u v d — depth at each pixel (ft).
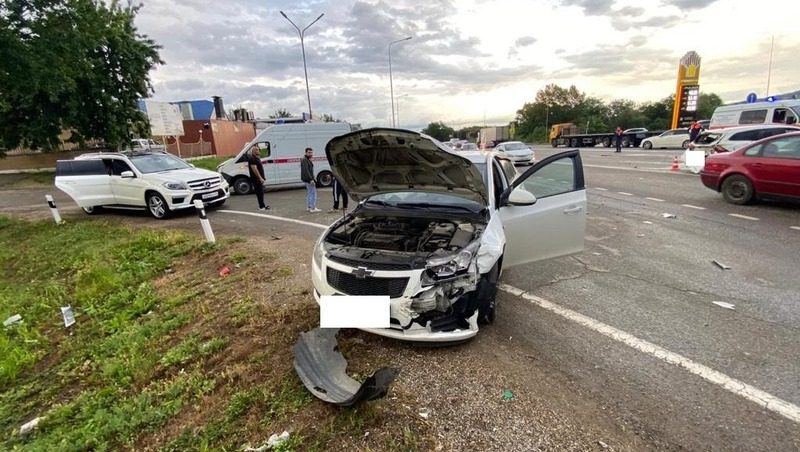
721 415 8.46
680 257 18.67
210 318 14.39
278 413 8.91
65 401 11.21
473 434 8.04
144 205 33.65
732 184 29.14
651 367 10.24
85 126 71.15
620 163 62.90
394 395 9.22
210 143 130.72
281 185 47.98
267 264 19.74
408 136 11.03
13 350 14.26
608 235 22.94
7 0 34.99
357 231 13.10
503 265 13.70
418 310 10.04
